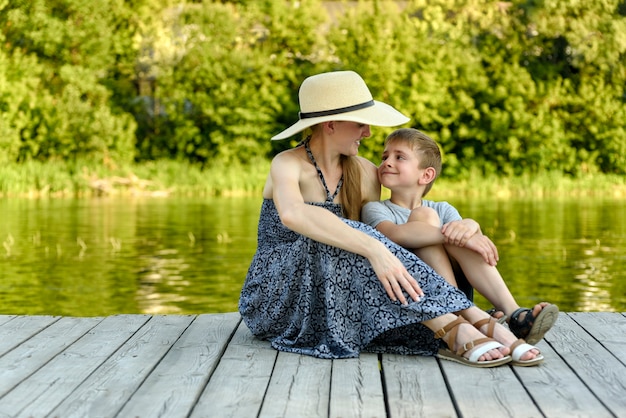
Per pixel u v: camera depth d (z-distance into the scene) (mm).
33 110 23375
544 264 10078
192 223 14359
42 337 3479
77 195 21094
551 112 25594
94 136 23172
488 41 25594
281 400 2643
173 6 25828
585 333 3541
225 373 2936
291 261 3211
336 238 3057
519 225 14344
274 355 3170
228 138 24594
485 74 25438
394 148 3391
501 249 11367
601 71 25766
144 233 12898
